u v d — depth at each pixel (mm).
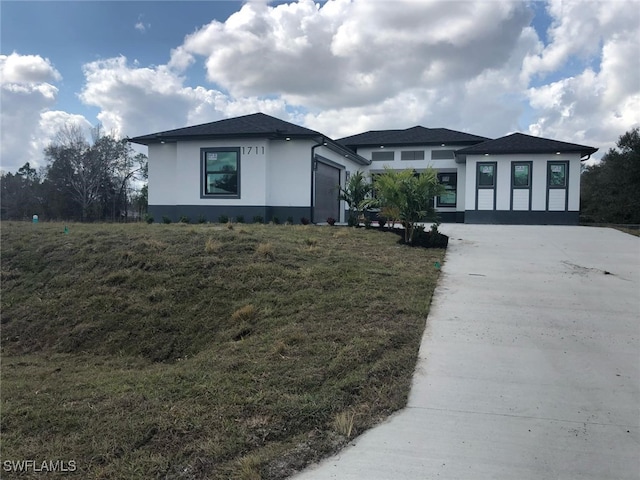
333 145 17328
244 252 8445
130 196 45438
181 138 16047
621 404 3775
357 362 4480
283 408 3678
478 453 3148
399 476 2922
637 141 25984
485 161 19969
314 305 6152
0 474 2961
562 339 5156
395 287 6961
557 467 2982
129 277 7641
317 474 2965
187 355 5645
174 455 3148
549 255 9945
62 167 41969
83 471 3000
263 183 15805
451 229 14906
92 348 6148
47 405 3969
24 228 11359
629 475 2896
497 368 4461
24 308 7289
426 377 4293
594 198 29312
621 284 7492
